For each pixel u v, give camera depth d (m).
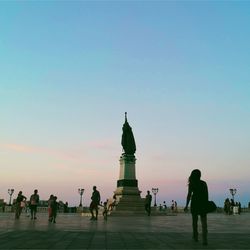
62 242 15.16
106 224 28.95
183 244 14.89
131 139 59.50
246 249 13.43
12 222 30.48
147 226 26.72
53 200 30.86
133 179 57.88
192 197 15.62
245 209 87.88
